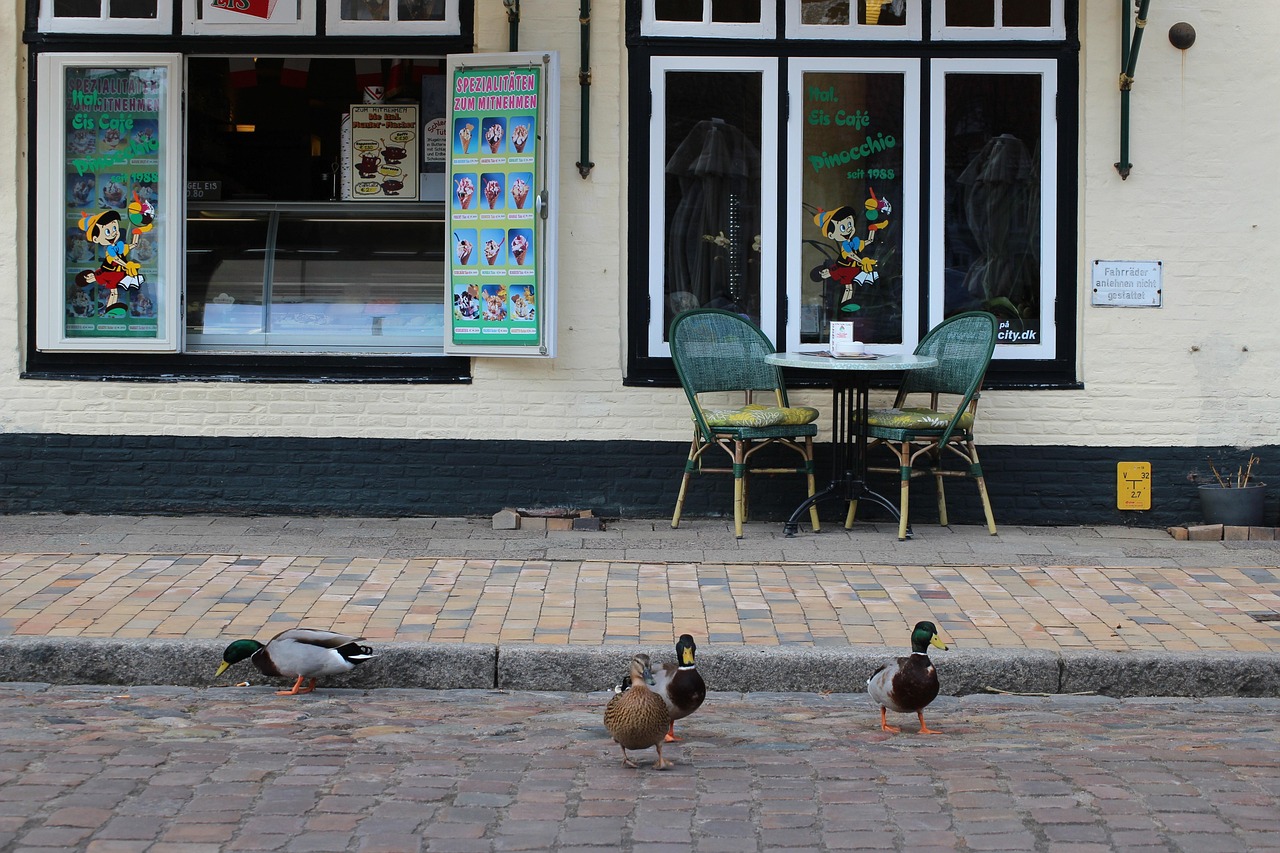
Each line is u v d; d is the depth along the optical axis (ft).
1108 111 30.68
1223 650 22.53
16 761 17.62
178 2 30.73
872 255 31.40
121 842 14.97
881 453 31.42
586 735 19.52
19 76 30.73
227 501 31.17
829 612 24.40
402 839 15.20
